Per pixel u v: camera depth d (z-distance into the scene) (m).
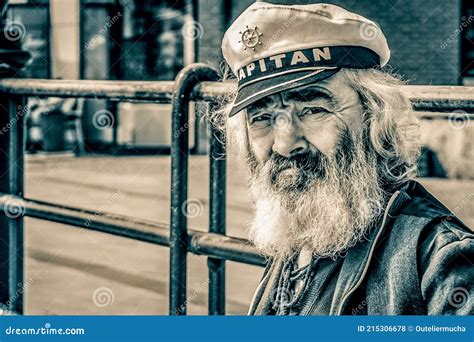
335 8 1.92
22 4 16.91
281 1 10.22
